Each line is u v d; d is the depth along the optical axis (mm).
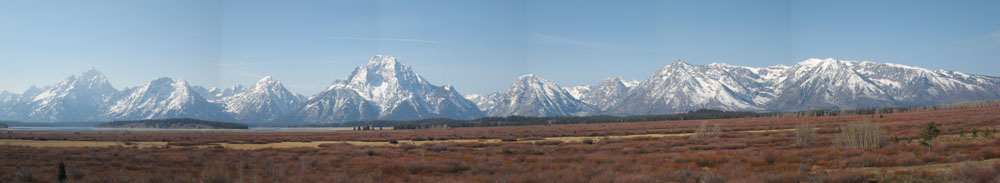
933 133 59594
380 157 60594
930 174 31375
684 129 152500
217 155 63000
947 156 43125
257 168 44188
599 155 56688
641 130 158500
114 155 59531
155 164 49375
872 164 39781
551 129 198250
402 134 178875
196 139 140125
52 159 53062
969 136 71438
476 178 36125
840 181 30141
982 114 163875
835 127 118312
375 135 169500
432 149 76500
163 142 122375
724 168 36844
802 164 39031
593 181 32625
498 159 53312
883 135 60219
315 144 106688
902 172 32844
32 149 73688
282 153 68062
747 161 42750
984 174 27500
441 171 42281
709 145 70250
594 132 150375
